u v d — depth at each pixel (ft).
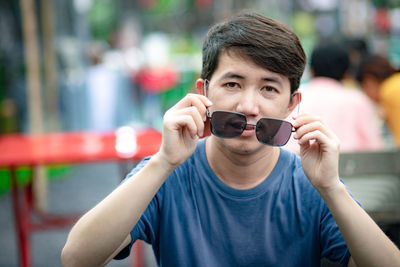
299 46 5.96
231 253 6.04
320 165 5.73
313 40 42.39
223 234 6.07
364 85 16.52
